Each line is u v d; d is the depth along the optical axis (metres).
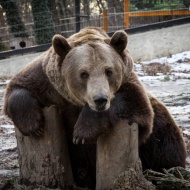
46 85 9.91
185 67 31.52
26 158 9.66
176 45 36.00
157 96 22.17
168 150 10.88
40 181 9.57
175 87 24.72
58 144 9.46
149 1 37.91
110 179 9.27
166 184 9.83
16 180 9.95
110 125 9.09
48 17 37.44
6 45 39.22
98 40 9.62
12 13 38.69
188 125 16.61
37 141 9.49
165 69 30.62
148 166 11.02
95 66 8.99
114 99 9.34
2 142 14.98
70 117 10.09
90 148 10.13
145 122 9.39
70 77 9.26
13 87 9.97
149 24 35.34
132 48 35.06
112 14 36.78
